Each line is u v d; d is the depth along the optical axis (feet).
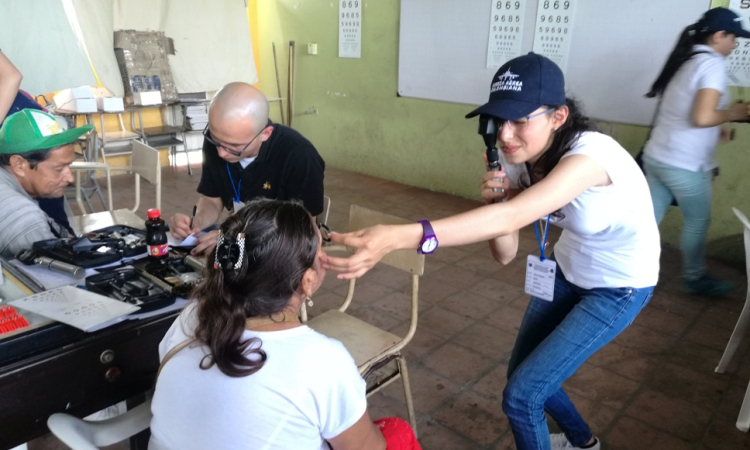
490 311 9.45
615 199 3.96
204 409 2.67
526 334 5.13
